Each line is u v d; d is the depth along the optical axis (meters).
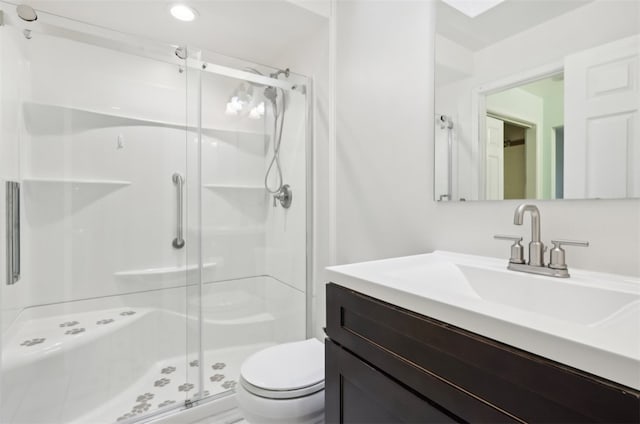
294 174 2.06
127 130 1.92
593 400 0.41
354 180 1.68
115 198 1.89
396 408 0.70
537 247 0.87
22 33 1.49
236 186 2.09
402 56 1.39
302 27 1.90
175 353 1.90
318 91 1.94
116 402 1.60
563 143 0.90
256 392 1.10
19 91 1.55
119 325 1.78
